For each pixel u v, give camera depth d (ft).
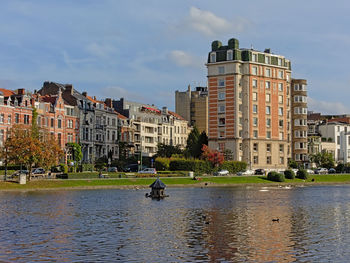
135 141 578.66
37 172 382.22
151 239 139.64
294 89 593.01
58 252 122.52
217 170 460.96
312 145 640.17
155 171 420.36
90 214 192.13
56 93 496.23
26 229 154.92
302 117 593.01
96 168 446.60
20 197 258.78
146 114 615.57
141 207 218.18
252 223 170.81
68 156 458.50
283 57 549.54
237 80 509.76
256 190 339.36
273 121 534.78
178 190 331.77
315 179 449.48
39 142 328.08
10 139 322.96
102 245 131.03
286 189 357.00
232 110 509.76
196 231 153.28
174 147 572.10
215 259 116.37
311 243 135.33
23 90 437.58
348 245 132.77
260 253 122.72
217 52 520.83
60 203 230.89
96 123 509.76
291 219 182.29
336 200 262.88
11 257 117.08
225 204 234.79
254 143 517.55
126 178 366.43
